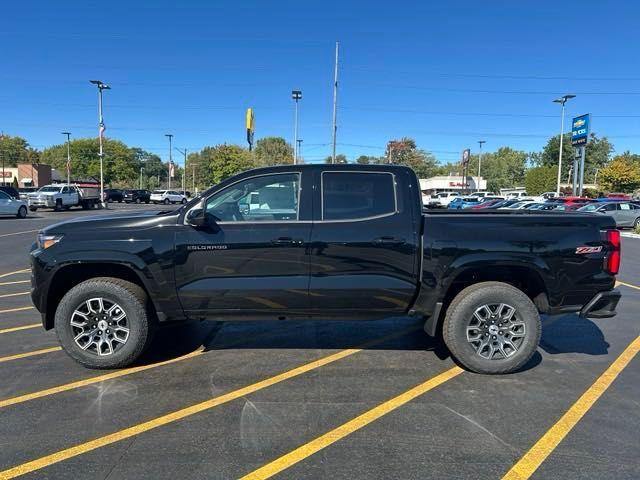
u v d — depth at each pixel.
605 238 4.55
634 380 4.48
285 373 4.59
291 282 4.45
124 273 4.68
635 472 3.01
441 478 2.94
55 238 4.48
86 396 4.05
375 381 4.41
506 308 4.55
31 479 2.90
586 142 39.97
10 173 81.69
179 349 5.27
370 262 4.46
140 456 3.15
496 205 34.09
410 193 4.54
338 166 4.60
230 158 58.88
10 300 7.55
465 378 4.50
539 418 3.71
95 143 100.38
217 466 3.04
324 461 3.11
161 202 58.41
